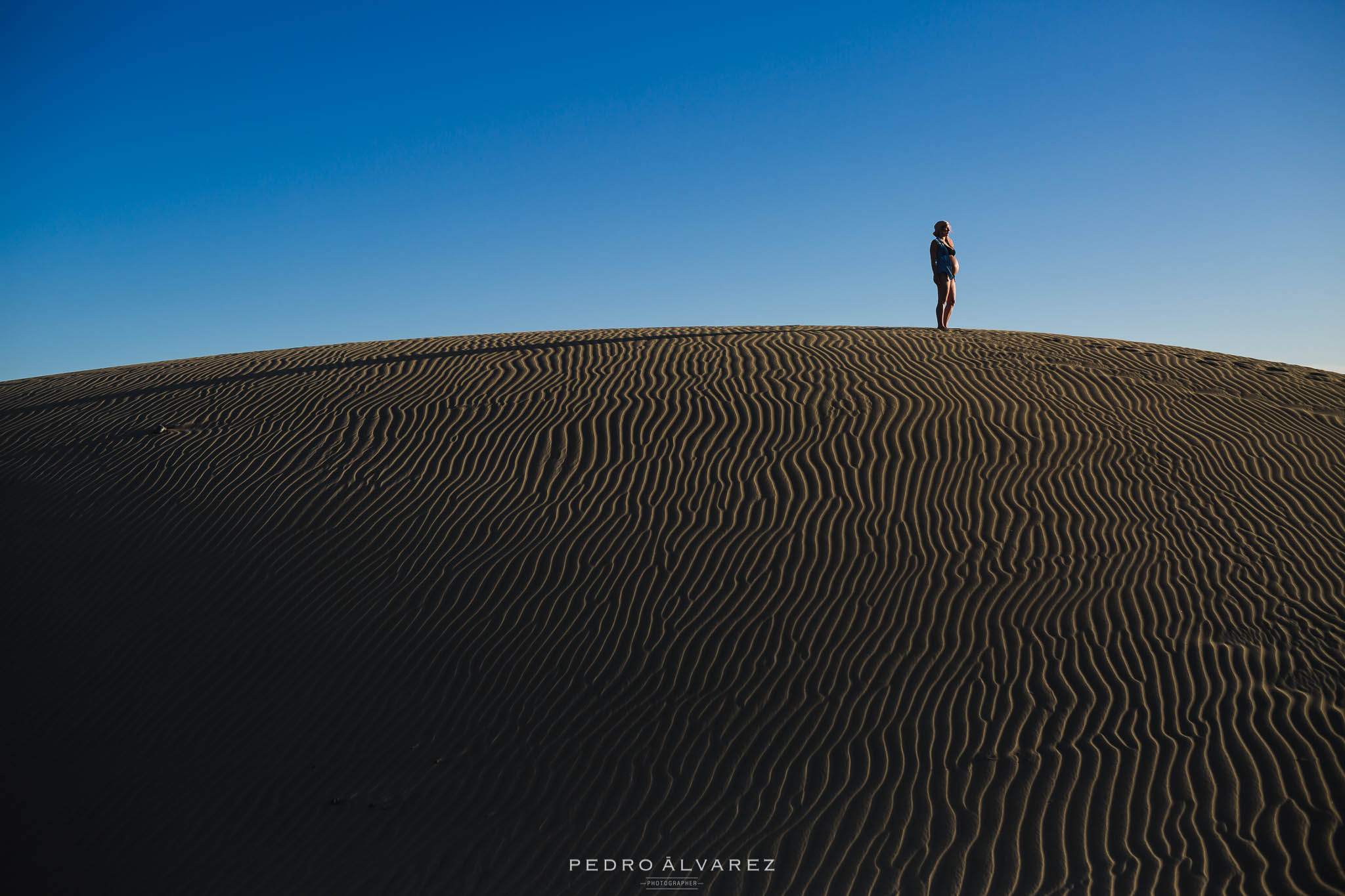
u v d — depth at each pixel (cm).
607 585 843
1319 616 759
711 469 1012
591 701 723
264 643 800
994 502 934
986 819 591
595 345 1494
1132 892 526
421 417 1182
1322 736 632
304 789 664
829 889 550
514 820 627
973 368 1282
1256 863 539
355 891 582
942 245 1544
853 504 938
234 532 945
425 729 708
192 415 1255
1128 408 1147
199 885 596
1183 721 658
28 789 674
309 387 1342
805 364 1302
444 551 900
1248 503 933
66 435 1222
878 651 749
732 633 778
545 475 1022
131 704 746
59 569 902
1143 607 779
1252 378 1289
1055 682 705
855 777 636
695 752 670
